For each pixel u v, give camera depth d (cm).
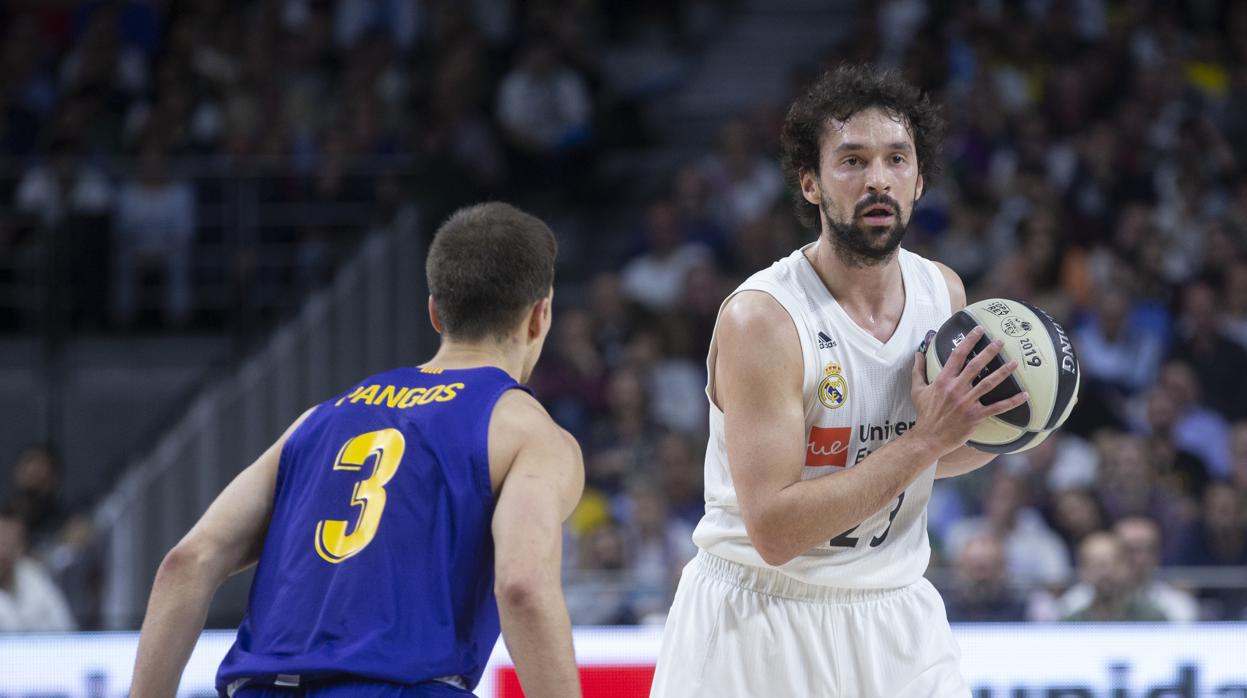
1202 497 2573
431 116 3331
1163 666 1616
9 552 2039
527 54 3416
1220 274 3077
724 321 992
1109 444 2481
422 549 845
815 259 1023
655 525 2362
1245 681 1609
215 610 2594
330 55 3572
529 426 881
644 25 4028
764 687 1036
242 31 3616
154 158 3281
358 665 813
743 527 1036
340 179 3195
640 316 2995
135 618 2089
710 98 3831
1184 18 3934
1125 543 1866
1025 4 3744
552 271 963
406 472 862
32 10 3928
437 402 888
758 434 960
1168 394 2684
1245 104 3719
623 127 3541
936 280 1045
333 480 879
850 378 989
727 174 3300
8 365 3209
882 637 1048
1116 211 3234
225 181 3177
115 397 3130
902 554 1054
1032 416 944
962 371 930
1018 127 3338
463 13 3497
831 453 998
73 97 3434
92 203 3128
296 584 852
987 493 2480
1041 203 3164
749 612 1045
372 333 3053
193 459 2745
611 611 1852
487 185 3278
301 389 2902
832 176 967
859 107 966
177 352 3167
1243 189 3231
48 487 2636
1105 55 3588
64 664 1650
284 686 832
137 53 3644
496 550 823
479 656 862
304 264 3166
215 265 3166
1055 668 1627
